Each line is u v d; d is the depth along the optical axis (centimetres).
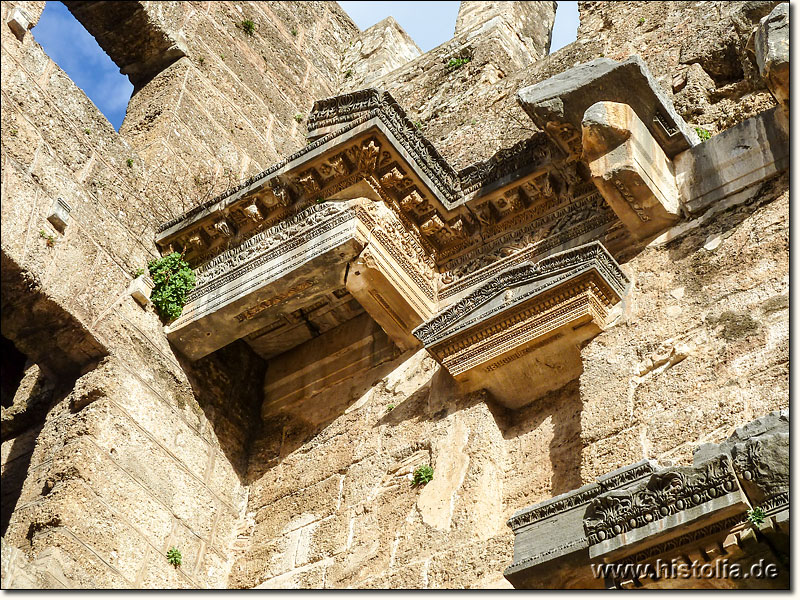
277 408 1491
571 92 1316
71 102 1466
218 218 1458
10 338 1346
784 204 1219
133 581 1252
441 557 1183
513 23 1962
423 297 1414
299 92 1927
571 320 1230
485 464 1240
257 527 1378
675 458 1088
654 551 924
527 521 1012
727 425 1083
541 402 1284
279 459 1432
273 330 1516
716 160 1289
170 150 1584
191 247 1477
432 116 1830
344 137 1382
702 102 1427
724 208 1262
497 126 1703
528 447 1254
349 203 1384
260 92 1830
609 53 1642
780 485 887
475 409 1284
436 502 1237
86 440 1284
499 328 1269
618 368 1190
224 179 1638
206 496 1378
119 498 1283
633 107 1306
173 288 1442
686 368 1150
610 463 1123
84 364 1364
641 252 1289
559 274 1251
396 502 1271
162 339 1428
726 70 1480
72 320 1336
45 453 1297
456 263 1444
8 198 1314
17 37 1429
